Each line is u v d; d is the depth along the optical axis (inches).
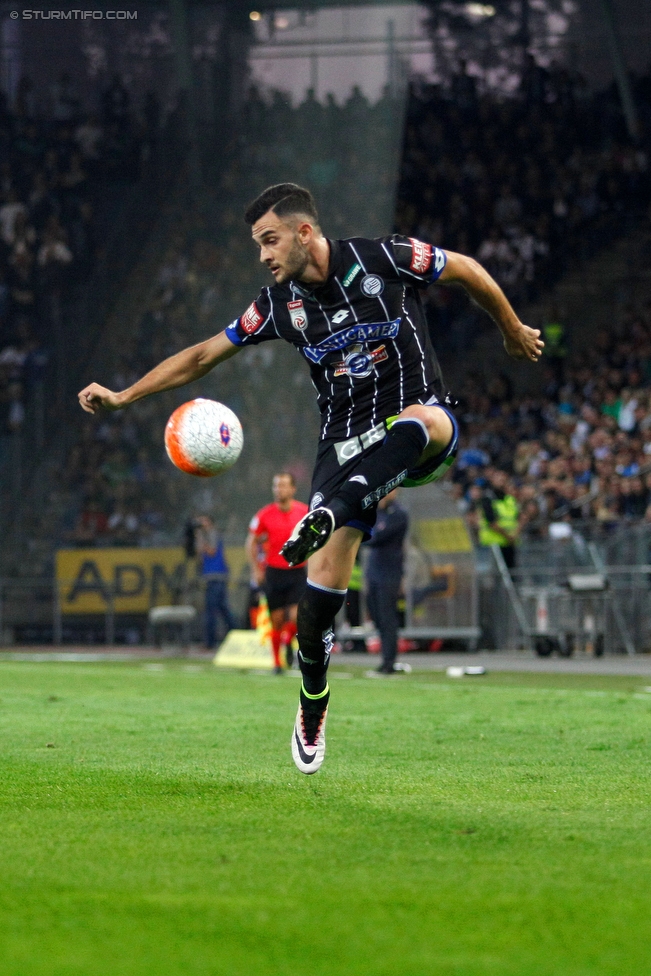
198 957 355.6
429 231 4232.3
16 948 364.5
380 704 1267.2
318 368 685.3
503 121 4350.4
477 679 1766.7
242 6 2844.5
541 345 728.3
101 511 3097.9
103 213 3385.8
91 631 3038.9
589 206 4165.8
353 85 2664.9
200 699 1352.1
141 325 3179.1
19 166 3516.2
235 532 2842.0
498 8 4530.0
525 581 2551.7
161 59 3270.2
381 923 391.9
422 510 2527.1
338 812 589.0
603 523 2534.5
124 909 407.5
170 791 653.3
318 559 660.1
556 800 625.9
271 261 656.4
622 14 4490.7
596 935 381.1
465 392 3708.2
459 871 462.0
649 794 645.3
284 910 406.3
